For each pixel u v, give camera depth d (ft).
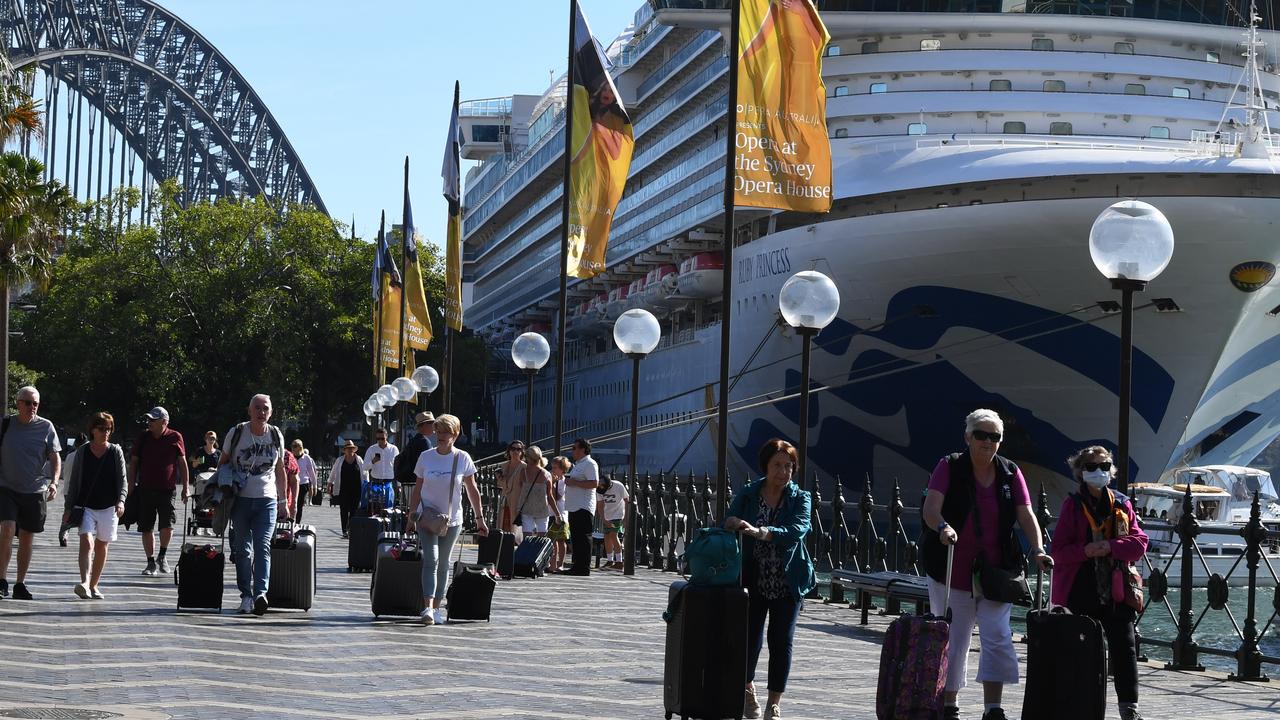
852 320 136.15
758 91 54.90
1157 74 138.31
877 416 140.87
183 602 51.60
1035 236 117.39
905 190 126.52
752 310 162.61
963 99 140.05
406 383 143.43
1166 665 46.44
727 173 55.47
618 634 50.47
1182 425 124.26
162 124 538.06
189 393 292.20
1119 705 33.09
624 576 80.59
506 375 344.49
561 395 84.28
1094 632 29.27
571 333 264.11
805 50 55.21
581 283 242.58
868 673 42.39
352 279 300.81
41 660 37.70
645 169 210.79
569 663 41.91
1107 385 123.34
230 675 36.35
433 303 306.35
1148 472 128.98
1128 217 39.65
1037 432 129.90
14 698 31.42
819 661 45.19
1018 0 137.49
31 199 131.85
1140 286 40.01
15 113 126.11
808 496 33.71
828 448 150.71
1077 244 115.85
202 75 562.25
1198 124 139.33
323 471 259.80
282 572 53.16
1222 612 87.40
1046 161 118.21
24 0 476.13
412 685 36.06
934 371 132.05
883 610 61.16
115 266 298.15
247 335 286.25
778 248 150.10
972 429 31.37
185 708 30.96
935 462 140.46
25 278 136.05
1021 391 127.24
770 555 33.12
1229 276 113.39
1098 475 33.17
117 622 46.93
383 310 164.96
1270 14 138.92
